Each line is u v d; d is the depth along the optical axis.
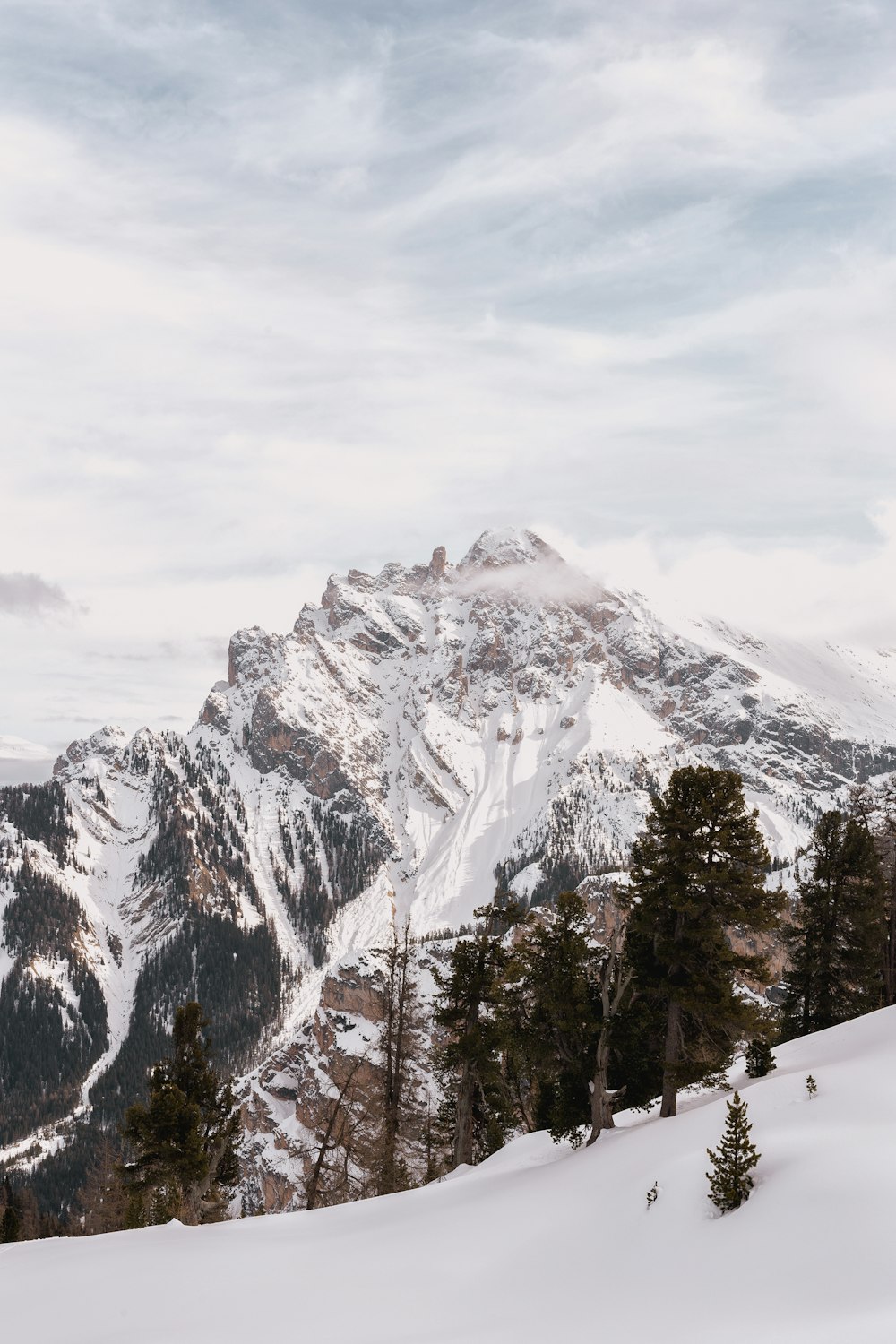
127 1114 44.97
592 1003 41.19
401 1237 27.72
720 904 38.78
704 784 38.78
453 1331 19.09
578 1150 37.94
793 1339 15.07
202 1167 44.75
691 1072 37.75
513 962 43.12
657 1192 24.62
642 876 39.81
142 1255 26.70
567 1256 23.20
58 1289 23.56
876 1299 16.14
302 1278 23.97
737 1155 22.67
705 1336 16.20
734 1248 20.19
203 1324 20.39
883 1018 42.91
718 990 38.03
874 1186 20.27
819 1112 27.19
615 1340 16.92
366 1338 19.00
